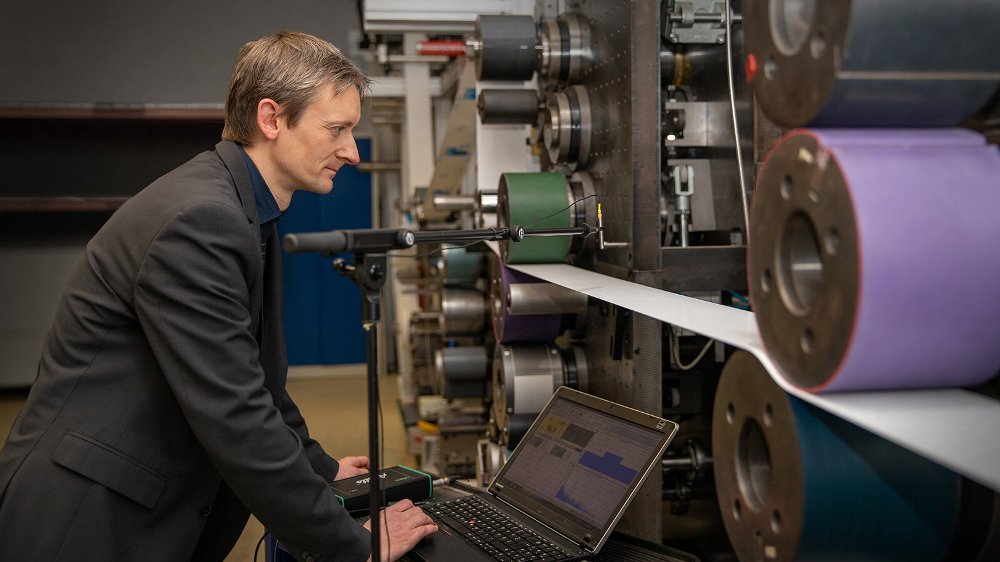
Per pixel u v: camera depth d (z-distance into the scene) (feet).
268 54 4.25
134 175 18.20
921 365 2.35
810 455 2.63
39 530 3.94
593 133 6.23
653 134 5.28
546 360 6.31
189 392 3.76
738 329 3.21
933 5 2.21
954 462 1.95
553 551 3.83
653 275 5.32
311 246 3.05
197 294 3.75
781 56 2.57
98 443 4.03
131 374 4.08
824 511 2.64
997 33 2.27
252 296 4.16
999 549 2.65
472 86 9.59
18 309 19.11
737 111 5.77
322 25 15.49
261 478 3.79
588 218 6.13
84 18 15.43
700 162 6.20
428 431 12.91
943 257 2.22
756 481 3.08
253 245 4.05
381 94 17.15
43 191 17.97
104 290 4.01
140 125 17.90
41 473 4.00
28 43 15.37
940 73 2.32
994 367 2.40
